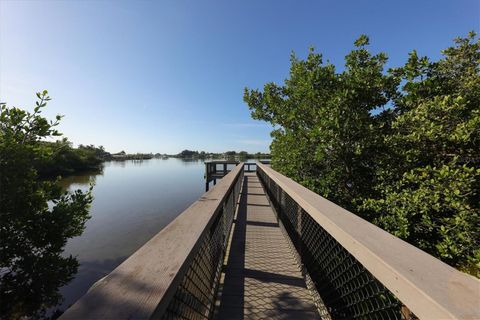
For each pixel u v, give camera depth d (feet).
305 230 6.92
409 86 9.25
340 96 10.63
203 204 5.33
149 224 30.19
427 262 2.38
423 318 1.89
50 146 10.28
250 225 12.44
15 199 8.52
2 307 8.17
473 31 9.88
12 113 8.84
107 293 1.96
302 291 6.67
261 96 22.47
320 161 12.53
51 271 8.79
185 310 3.17
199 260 4.03
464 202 6.82
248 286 6.95
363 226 3.55
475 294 1.88
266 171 16.24
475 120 6.88
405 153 9.03
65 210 9.41
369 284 3.25
